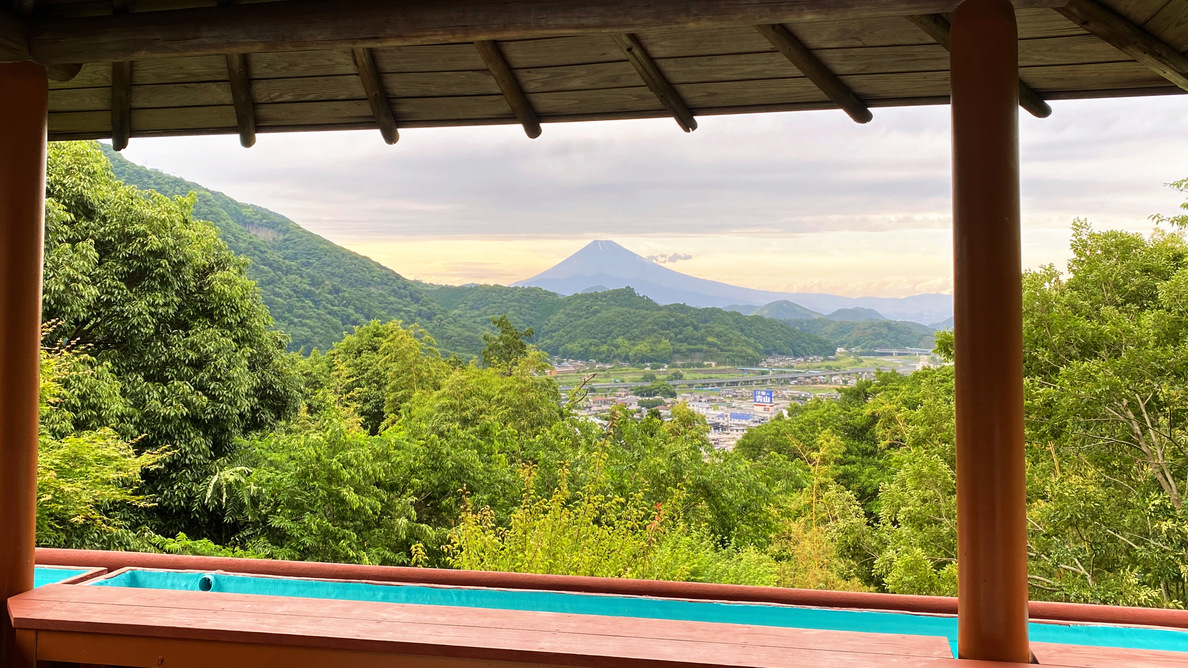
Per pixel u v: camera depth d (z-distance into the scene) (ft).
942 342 34.60
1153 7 6.38
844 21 7.43
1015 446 5.73
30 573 7.42
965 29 5.93
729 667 5.76
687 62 8.24
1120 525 26.05
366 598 8.95
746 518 38.40
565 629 6.50
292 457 35.04
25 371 7.30
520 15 6.68
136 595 7.31
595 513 22.95
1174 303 27.71
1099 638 7.60
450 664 6.15
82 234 38.50
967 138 5.89
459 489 36.65
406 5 6.84
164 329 40.37
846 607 8.40
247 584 9.15
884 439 62.80
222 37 7.09
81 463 28.60
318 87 8.96
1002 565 5.70
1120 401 26.27
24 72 7.32
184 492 37.60
